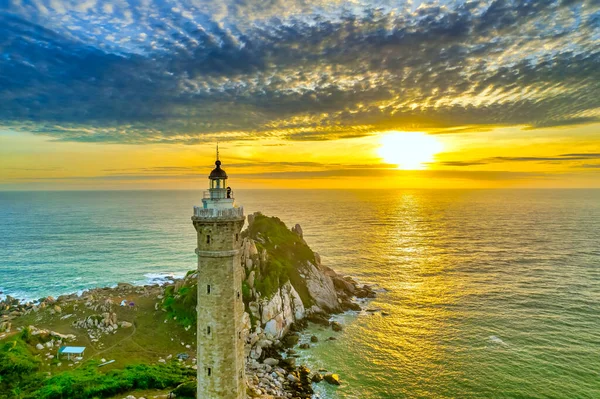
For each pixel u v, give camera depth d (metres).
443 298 104.44
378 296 107.44
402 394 58.59
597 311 92.88
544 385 60.72
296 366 67.12
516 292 108.25
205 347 36.31
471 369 65.94
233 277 36.38
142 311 85.75
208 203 36.22
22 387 53.06
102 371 59.09
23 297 116.25
